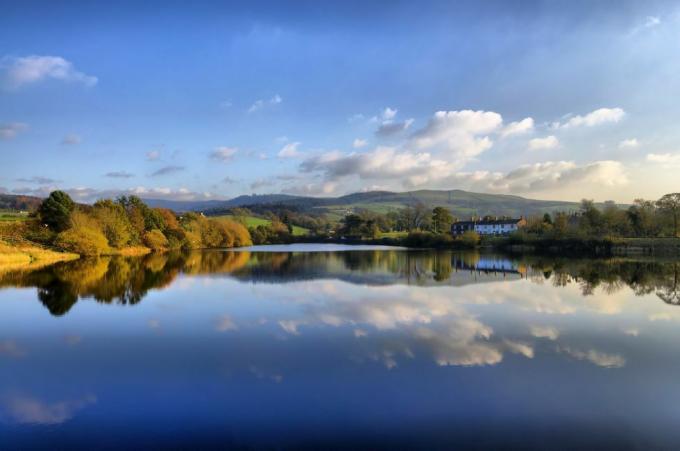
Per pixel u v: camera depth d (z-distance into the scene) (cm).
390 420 1209
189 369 1612
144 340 2014
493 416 1234
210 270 5166
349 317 2478
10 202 14088
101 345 1936
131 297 3175
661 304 2933
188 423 1192
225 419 1216
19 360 1730
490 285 3872
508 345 1925
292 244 14562
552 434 1137
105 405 1311
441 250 9925
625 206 17288
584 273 4972
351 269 5300
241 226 13300
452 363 1675
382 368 1616
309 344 1931
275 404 1310
